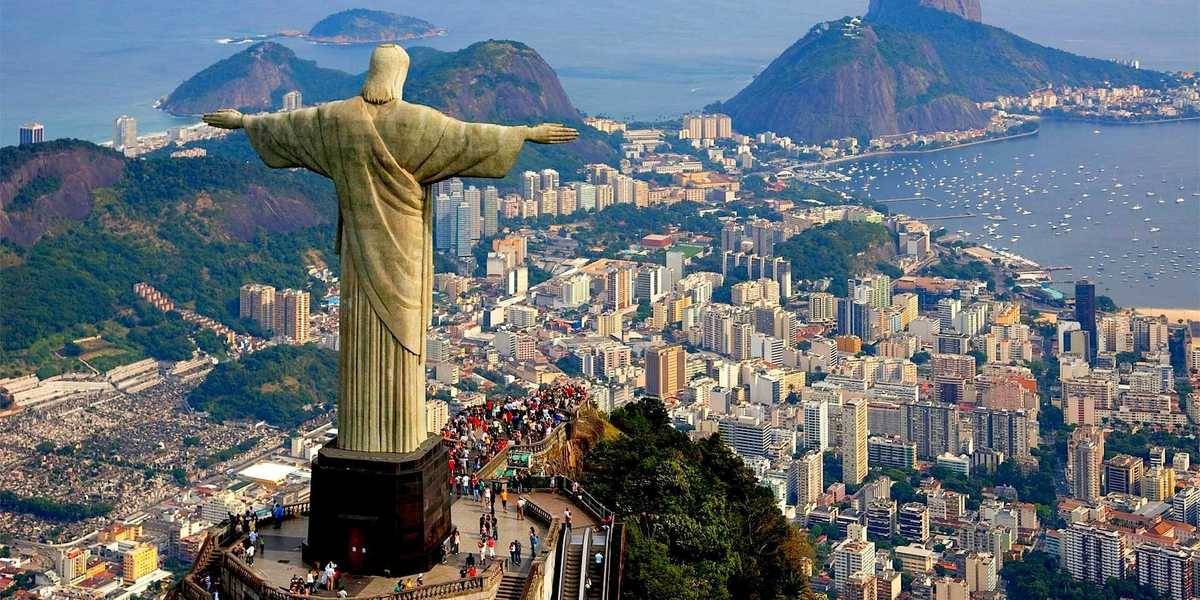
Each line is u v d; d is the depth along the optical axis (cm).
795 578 14275
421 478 9819
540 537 10450
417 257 9906
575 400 15725
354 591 9494
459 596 9388
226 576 9844
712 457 15625
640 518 12950
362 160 9756
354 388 9938
